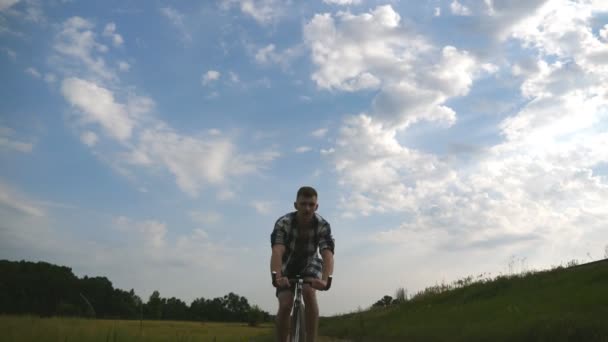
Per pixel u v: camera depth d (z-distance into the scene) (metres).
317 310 5.36
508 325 11.84
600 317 10.04
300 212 5.47
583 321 9.87
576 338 9.56
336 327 21.47
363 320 21.00
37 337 7.50
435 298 20.78
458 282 21.92
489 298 17.56
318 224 5.62
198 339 10.01
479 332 12.32
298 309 5.20
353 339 17.89
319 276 5.76
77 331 7.75
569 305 11.99
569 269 17.50
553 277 16.92
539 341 10.12
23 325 7.62
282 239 5.51
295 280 5.39
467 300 18.59
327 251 5.55
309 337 5.33
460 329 13.45
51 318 7.90
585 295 12.34
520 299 14.95
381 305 24.98
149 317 8.82
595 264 16.50
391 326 17.73
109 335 7.83
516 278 18.86
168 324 10.22
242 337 11.72
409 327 16.28
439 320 16.16
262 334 13.78
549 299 13.58
